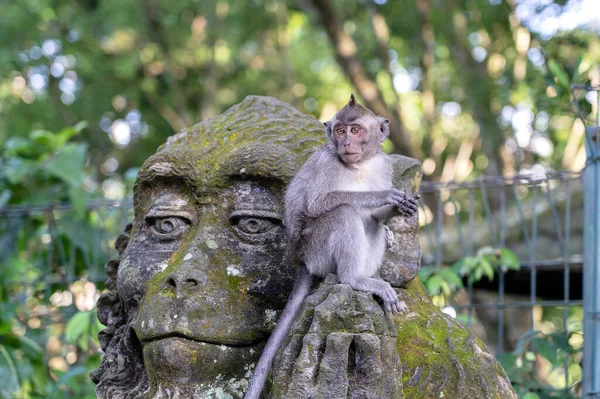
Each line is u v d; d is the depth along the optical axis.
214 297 4.32
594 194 5.62
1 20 18.06
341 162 4.74
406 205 4.45
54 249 8.84
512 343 14.25
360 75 15.84
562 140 16.84
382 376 3.81
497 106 16.47
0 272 8.45
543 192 9.52
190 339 4.25
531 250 7.37
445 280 7.68
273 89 21.31
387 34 17.50
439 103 19.66
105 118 20.61
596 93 6.28
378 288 4.26
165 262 4.60
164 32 20.03
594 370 5.45
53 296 9.24
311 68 22.33
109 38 19.75
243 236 4.56
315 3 15.57
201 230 4.57
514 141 17.30
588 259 5.62
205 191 4.66
